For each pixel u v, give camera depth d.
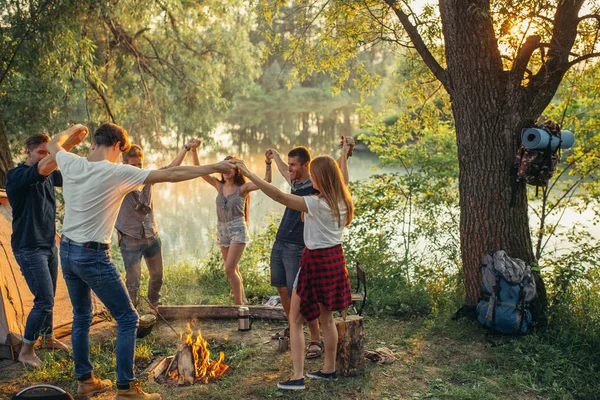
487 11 5.16
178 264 8.49
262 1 7.78
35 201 4.43
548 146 5.13
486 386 4.30
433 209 7.96
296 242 4.79
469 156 5.60
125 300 3.79
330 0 7.29
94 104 13.31
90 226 3.61
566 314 5.41
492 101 5.43
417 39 6.00
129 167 3.59
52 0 9.40
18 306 4.84
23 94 10.81
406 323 5.78
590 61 6.00
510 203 5.49
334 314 6.00
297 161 4.74
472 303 5.71
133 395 3.82
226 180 5.82
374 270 7.09
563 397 4.16
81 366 3.97
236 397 4.04
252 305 6.23
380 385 4.29
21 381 4.29
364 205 7.88
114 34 13.55
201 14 14.65
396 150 8.27
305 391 4.12
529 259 5.59
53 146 3.88
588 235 6.84
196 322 5.79
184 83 15.55
